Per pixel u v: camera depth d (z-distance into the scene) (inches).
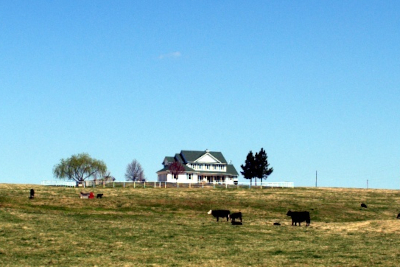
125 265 1457.9
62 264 1471.5
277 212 3014.3
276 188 4439.0
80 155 5482.3
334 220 2871.6
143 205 3083.2
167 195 3560.5
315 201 3469.5
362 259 1533.0
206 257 1582.2
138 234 2005.4
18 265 1450.5
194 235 2021.4
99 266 1446.9
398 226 2278.5
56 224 2191.2
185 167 5905.5
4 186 3932.1
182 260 1534.2
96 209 2920.8
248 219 2682.1
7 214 2409.0
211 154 6141.7
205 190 4060.0
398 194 4126.5
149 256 1593.3
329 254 1626.5
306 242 1891.0
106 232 2030.0
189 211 2962.6
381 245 1817.2
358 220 2901.1
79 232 2010.3
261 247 1769.2
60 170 5418.3
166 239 1915.6
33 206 2891.2
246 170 5649.6
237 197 3548.2
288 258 1561.3
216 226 2289.6
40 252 1643.7
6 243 1763.0
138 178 6525.6
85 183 4439.0
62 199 3134.8
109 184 4463.6
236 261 1517.0
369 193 4165.8
